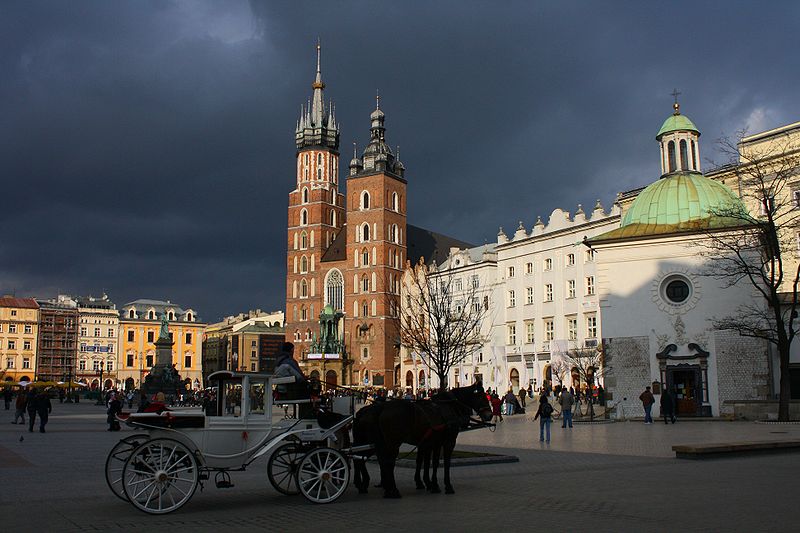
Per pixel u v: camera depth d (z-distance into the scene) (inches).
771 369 1870.1
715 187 2095.2
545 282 3730.3
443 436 721.0
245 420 686.5
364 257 5718.5
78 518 587.8
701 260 1945.1
